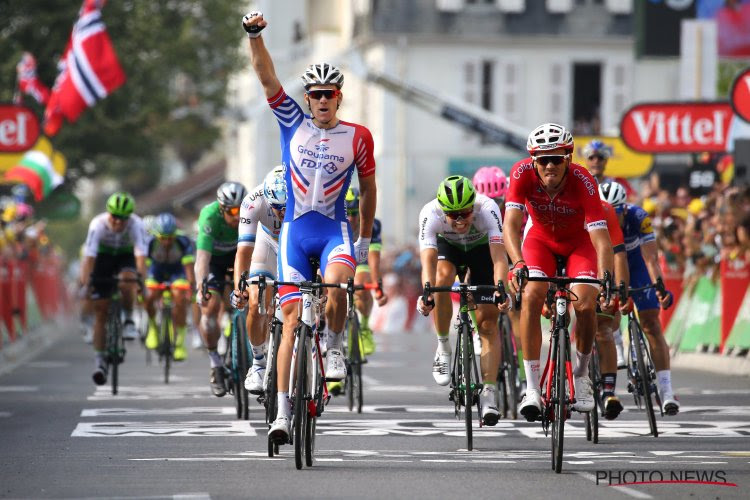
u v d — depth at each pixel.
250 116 128.25
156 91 117.12
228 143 193.25
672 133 62.41
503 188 31.97
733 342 47.28
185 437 28.45
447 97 105.00
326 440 28.06
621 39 127.25
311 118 24.84
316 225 24.67
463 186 26.30
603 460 24.83
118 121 114.69
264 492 20.92
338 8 148.12
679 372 47.19
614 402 27.84
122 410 34.41
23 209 77.00
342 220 24.88
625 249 30.53
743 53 84.12
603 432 29.44
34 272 84.88
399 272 90.56
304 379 23.70
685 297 52.66
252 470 23.45
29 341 69.25
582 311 24.61
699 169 64.75
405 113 122.75
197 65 119.38
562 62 127.12
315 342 24.55
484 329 27.44
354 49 117.00
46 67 113.69
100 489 21.27
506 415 32.38
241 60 125.56
